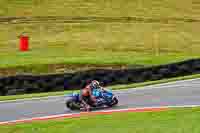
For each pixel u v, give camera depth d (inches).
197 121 2578.7
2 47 5620.1
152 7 6712.6
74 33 6092.5
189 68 4379.9
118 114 2844.5
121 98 3403.1
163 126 2481.5
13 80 4057.6
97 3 6663.4
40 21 6259.8
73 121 2691.9
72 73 4165.8
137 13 6569.9
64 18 6348.4
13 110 3159.5
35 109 3164.4
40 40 5895.7
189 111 2869.1
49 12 6432.1
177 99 3302.2
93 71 4192.9
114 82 4200.3
